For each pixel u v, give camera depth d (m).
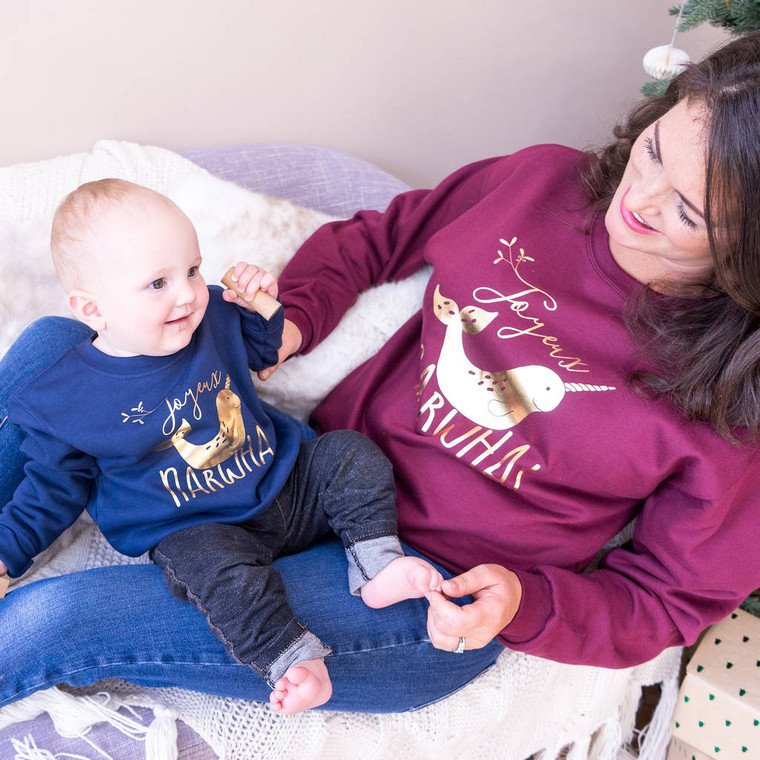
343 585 1.07
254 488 1.06
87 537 1.18
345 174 1.63
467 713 1.15
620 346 1.08
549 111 1.98
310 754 1.03
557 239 1.16
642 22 1.91
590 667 1.29
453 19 1.75
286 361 1.28
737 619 1.37
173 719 0.98
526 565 1.12
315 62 1.68
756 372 0.99
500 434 1.09
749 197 0.87
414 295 1.35
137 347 0.96
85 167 1.45
